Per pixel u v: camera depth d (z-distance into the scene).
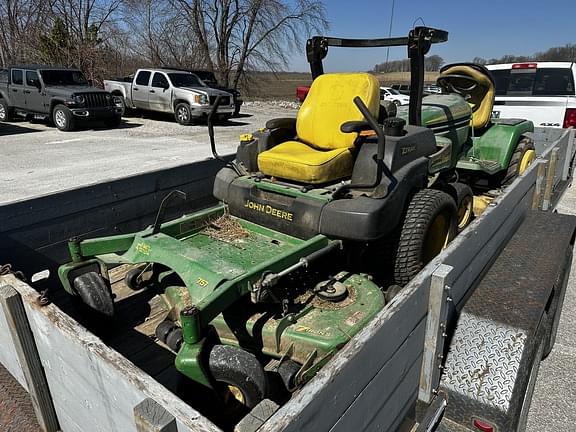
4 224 2.49
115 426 1.33
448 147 3.72
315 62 3.68
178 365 1.74
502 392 1.75
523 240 2.72
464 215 4.00
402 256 2.83
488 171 4.41
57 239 2.78
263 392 1.82
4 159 8.80
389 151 2.75
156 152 9.59
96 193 2.94
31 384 1.68
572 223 2.97
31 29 22.56
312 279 2.57
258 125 14.18
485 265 2.34
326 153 2.83
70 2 22.44
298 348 2.10
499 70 7.48
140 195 3.22
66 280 2.44
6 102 13.49
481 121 4.85
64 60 20.31
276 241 2.75
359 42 3.44
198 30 23.45
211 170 3.73
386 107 3.33
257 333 2.16
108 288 2.51
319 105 3.03
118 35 22.95
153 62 23.72
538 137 6.07
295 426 1.01
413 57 3.17
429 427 1.67
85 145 10.39
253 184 2.93
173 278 2.61
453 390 1.80
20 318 1.59
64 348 1.41
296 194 2.72
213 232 2.87
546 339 2.53
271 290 2.28
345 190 2.76
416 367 1.68
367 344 1.24
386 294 2.66
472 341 1.87
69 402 1.57
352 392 1.24
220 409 1.85
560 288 2.75
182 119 13.77
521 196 2.82
